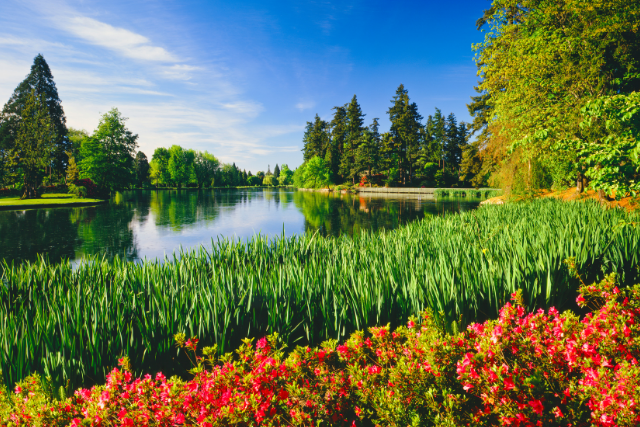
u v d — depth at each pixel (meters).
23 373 2.61
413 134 64.12
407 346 2.20
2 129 47.41
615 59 12.09
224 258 5.55
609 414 1.53
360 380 1.91
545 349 2.01
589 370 1.71
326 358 2.11
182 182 86.06
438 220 9.08
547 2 11.59
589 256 4.45
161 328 3.06
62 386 2.50
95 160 40.78
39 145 37.59
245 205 32.03
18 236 13.84
